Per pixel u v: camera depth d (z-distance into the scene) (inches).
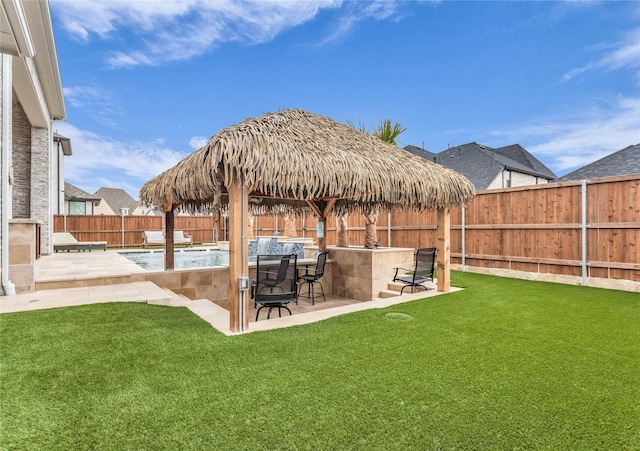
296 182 210.5
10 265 259.0
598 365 152.0
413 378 137.4
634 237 320.5
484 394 126.2
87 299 239.0
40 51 374.0
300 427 105.7
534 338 185.3
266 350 163.3
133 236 871.7
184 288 332.2
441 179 309.1
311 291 370.6
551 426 108.9
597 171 583.8
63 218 793.6
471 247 452.8
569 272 363.6
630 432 106.7
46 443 96.0
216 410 113.0
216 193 220.7
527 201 397.7
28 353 146.3
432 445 99.5
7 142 261.7
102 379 129.3
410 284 318.3
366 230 424.8
